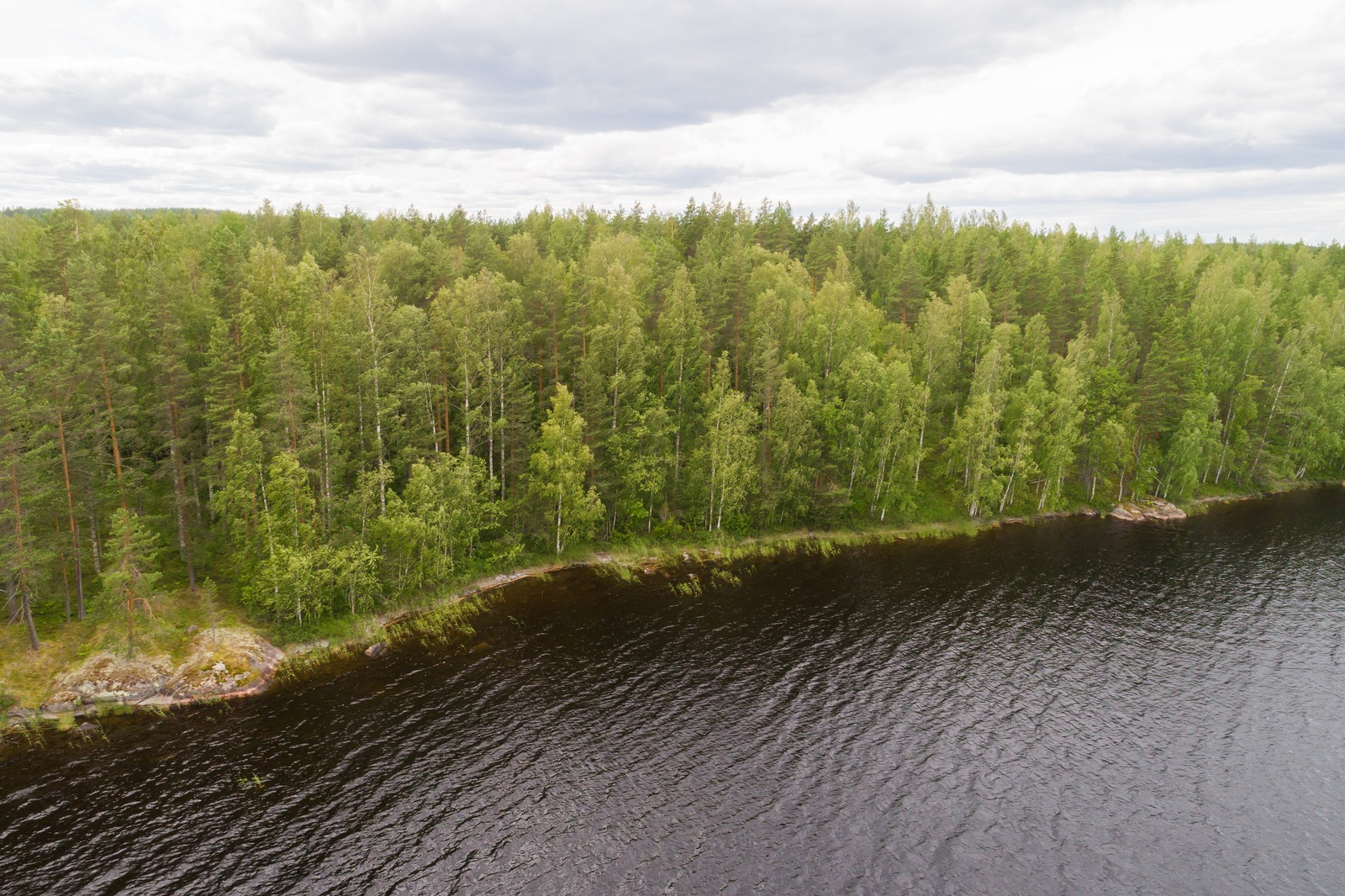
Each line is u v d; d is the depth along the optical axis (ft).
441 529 177.37
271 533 151.23
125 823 102.22
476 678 146.10
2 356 136.67
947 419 284.00
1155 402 263.29
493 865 97.60
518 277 269.03
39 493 130.00
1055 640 169.37
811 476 231.30
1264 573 211.00
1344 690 148.66
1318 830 110.11
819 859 100.78
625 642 163.84
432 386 186.80
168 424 154.81
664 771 119.03
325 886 92.84
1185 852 104.94
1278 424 302.25
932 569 212.84
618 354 208.03
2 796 106.32
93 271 184.55
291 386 157.69
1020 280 327.06
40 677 130.21
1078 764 123.95
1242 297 312.29
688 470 223.10
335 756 119.44
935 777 119.34
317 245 318.45
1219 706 142.61
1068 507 269.64
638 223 435.53
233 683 137.08
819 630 172.24
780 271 294.25
